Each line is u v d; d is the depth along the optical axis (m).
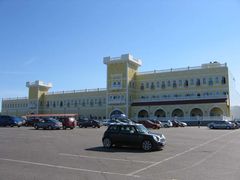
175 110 84.25
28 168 12.59
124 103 88.94
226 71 80.19
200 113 80.38
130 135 20.09
